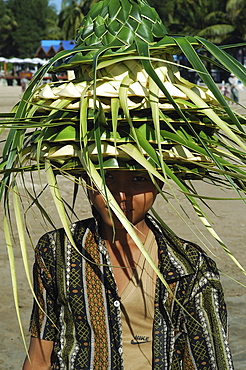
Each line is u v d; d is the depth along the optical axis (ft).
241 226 21.43
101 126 4.83
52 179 4.89
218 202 25.64
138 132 4.83
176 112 4.86
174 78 5.21
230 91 95.20
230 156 5.31
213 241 19.39
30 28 294.46
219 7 184.55
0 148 38.86
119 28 5.11
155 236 5.42
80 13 208.44
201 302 5.20
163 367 5.14
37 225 20.63
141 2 5.28
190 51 4.74
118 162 4.92
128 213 5.12
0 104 84.53
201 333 5.16
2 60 182.19
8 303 14.43
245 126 5.29
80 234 5.42
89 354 5.17
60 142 5.00
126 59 4.66
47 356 5.42
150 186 5.10
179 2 189.26
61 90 4.92
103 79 4.88
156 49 4.95
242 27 171.32
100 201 5.08
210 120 5.10
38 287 5.40
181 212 23.17
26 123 4.79
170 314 5.19
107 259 5.26
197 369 5.16
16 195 5.03
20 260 17.46
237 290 15.16
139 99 4.81
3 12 293.64
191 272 5.22
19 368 11.41
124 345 5.22
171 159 4.96
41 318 5.38
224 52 4.87
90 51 5.10
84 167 4.63
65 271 5.29
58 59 4.98
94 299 5.21
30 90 5.16
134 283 5.29
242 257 17.66
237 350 12.00
